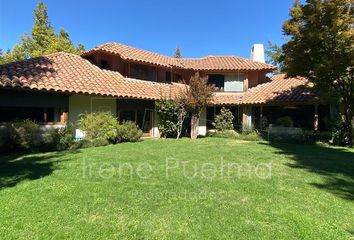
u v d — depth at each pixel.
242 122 23.78
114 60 21.97
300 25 16.33
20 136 12.76
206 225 5.15
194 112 21.23
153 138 20.72
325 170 9.67
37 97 15.36
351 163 10.98
